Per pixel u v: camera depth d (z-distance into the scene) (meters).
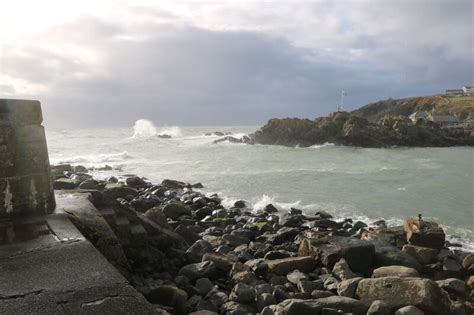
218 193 23.83
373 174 32.12
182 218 16.06
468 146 73.25
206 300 8.01
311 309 7.35
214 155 47.81
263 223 15.57
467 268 11.03
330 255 10.46
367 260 10.67
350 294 8.20
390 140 67.31
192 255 10.27
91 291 4.76
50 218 7.26
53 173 25.50
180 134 100.50
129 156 45.50
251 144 65.44
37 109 7.50
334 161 42.31
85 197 8.94
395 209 20.58
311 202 21.84
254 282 8.84
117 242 7.78
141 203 16.55
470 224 17.88
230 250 11.60
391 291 7.86
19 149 7.19
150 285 8.28
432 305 7.48
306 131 65.25
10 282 4.91
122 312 4.43
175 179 28.94
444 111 127.38
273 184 27.14
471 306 8.84
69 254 5.75
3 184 7.02
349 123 67.00
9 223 6.95
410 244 12.48
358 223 16.67
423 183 28.14
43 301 4.50
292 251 12.41
